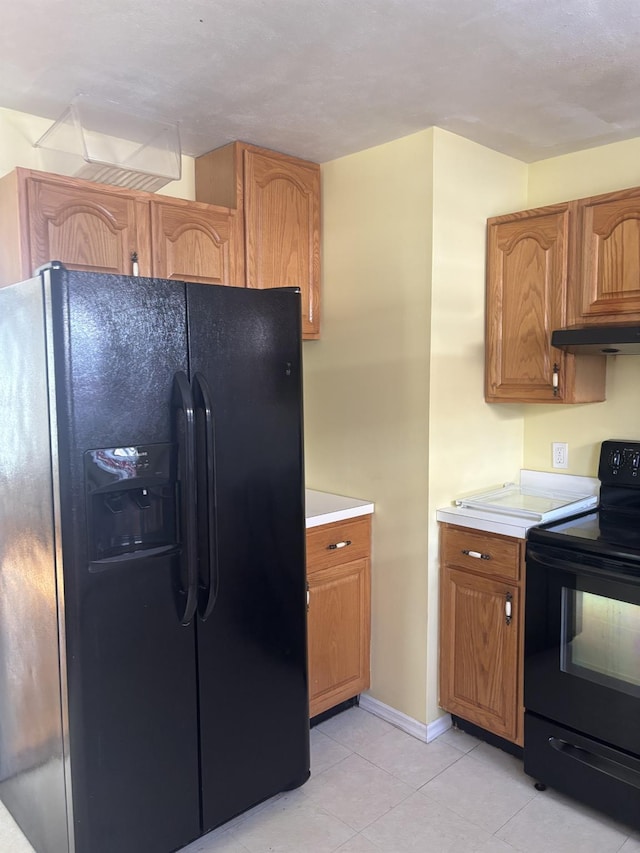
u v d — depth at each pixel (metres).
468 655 2.41
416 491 2.47
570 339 2.24
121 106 2.16
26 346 1.69
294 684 2.09
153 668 1.75
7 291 1.78
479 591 2.36
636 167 2.46
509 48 1.77
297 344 2.03
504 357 2.55
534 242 2.43
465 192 2.47
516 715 2.27
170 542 1.77
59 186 2.01
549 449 2.79
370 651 2.70
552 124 2.32
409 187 2.42
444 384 2.46
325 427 2.83
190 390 1.76
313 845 1.94
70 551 1.59
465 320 2.52
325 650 2.52
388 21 1.63
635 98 2.10
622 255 2.20
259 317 1.92
